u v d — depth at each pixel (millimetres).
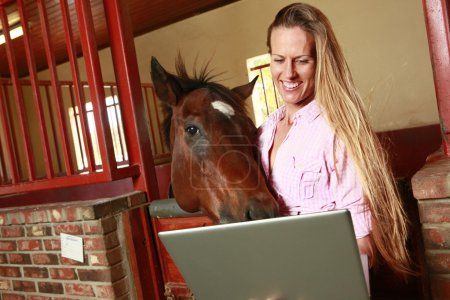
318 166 1085
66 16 1878
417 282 1590
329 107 1068
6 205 2748
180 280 1938
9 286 2225
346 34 3619
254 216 1151
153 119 3553
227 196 1209
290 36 1112
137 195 1983
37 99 2021
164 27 3918
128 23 2031
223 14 3781
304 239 777
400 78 3342
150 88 3652
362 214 1065
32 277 2121
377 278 1672
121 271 1907
